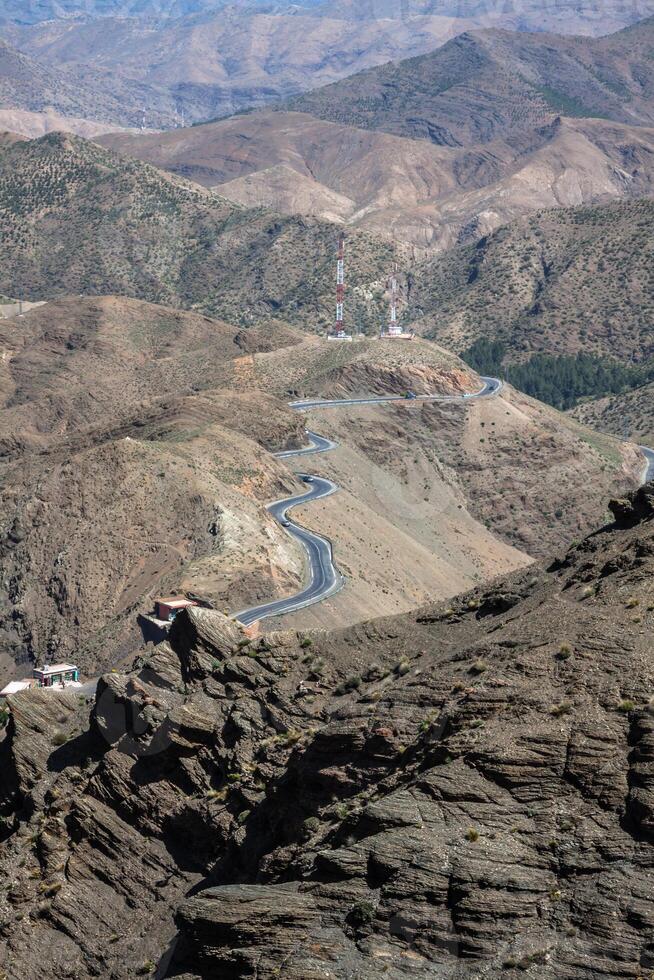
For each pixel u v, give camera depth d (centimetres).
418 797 4303
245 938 4228
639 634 4609
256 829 5238
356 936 4072
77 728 6662
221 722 5831
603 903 3850
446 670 4975
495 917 3938
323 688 5762
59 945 5472
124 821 5781
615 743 4209
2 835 6300
